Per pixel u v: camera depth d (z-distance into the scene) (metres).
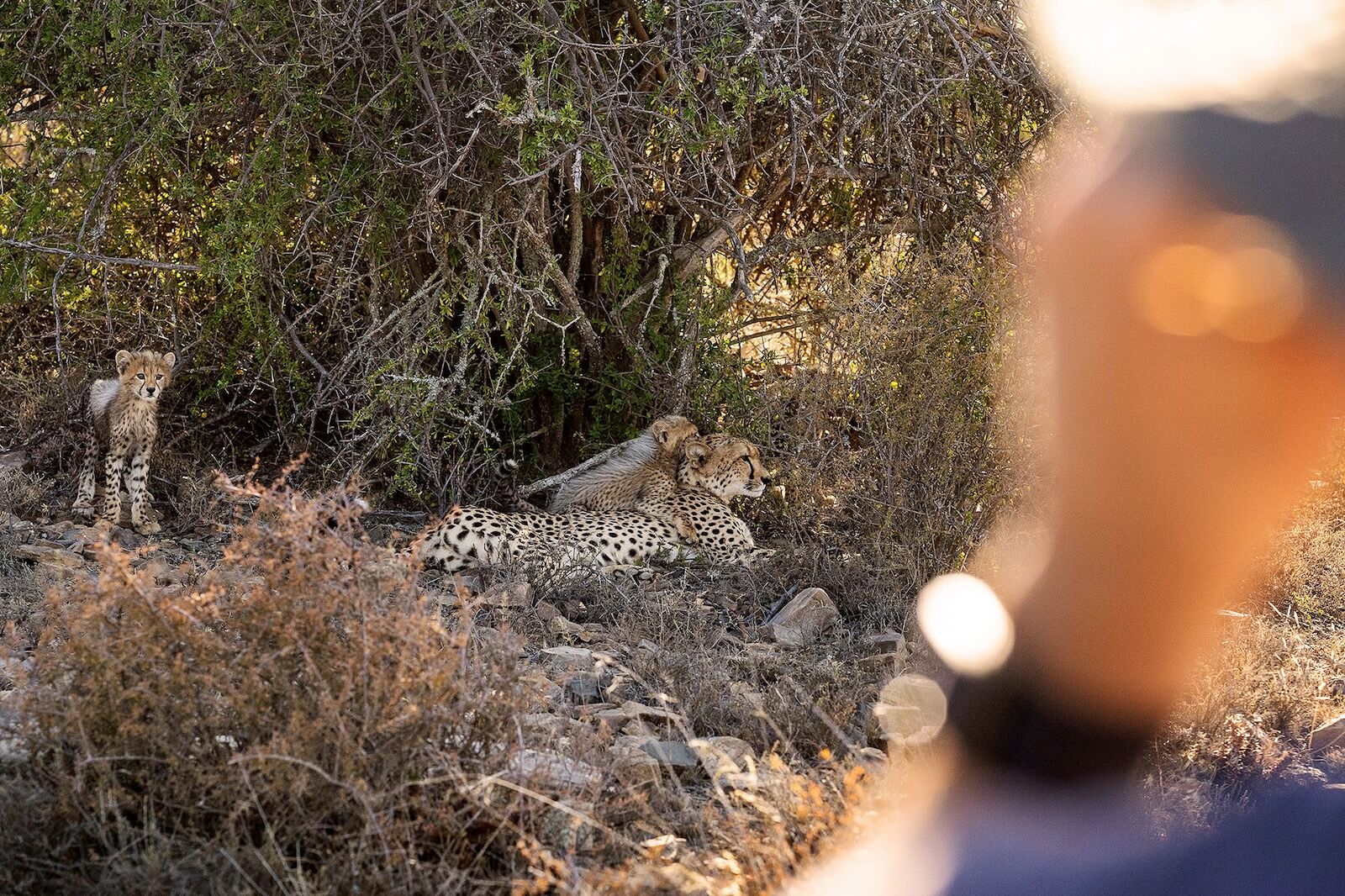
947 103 10.98
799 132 10.42
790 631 8.34
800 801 4.10
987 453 8.98
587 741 4.93
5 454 11.31
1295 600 9.00
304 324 11.75
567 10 9.12
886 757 5.11
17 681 4.86
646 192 10.53
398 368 10.49
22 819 3.84
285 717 4.09
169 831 4.02
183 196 10.19
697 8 9.29
